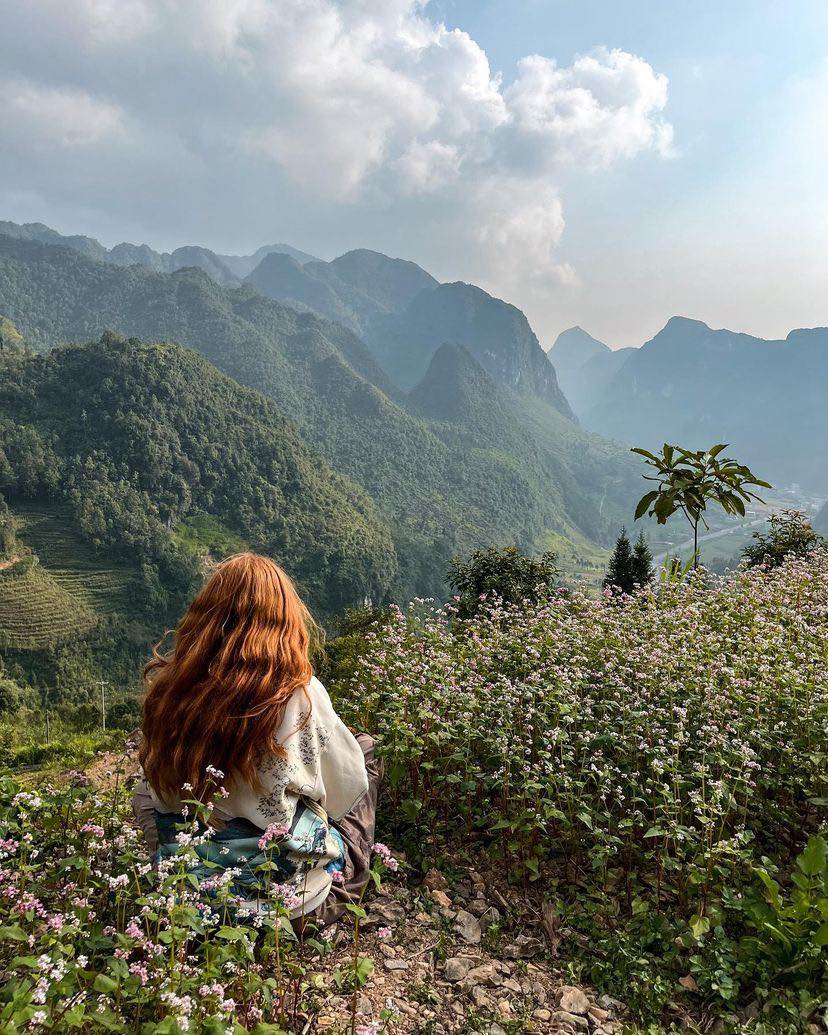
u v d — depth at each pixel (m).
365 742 3.59
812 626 7.23
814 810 4.26
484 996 2.93
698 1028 2.83
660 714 4.55
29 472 165.75
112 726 40.84
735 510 10.59
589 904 3.53
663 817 3.70
